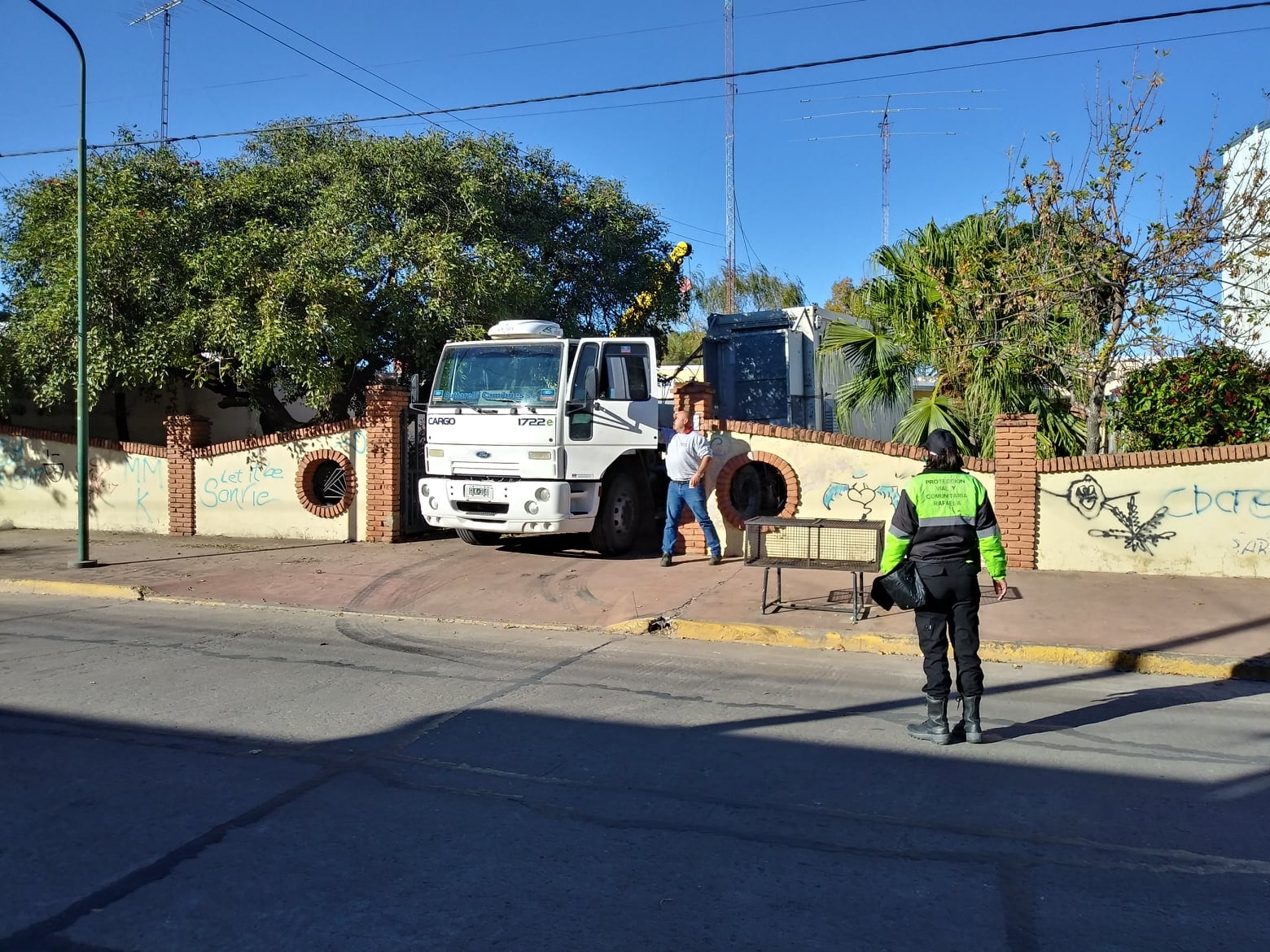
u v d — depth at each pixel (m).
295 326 13.30
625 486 12.45
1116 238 11.13
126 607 10.30
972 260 12.38
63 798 4.82
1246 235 10.89
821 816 4.61
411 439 14.21
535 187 17.59
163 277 14.12
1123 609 8.78
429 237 14.73
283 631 9.05
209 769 5.25
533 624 9.25
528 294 15.50
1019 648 7.76
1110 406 11.85
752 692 6.82
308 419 22.52
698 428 11.83
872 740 5.74
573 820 4.56
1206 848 4.24
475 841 4.32
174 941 3.48
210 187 15.24
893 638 8.05
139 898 3.79
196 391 20.61
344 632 9.02
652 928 3.56
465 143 16.58
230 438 21.55
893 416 20.02
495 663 7.75
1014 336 11.94
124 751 5.55
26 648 8.30
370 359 16.25
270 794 4.88
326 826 4.48
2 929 3.57
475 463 11.73
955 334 12.42
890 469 11.45
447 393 12.05
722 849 4.23
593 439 11.69
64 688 6.94
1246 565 10.02
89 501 15.85
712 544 11.42
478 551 12.77
